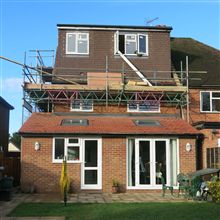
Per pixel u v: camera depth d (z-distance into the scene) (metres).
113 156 21.30
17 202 16.92
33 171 20.91
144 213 13.58
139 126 22.39
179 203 16.09
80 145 21.27
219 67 30.22
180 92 26.28
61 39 28.83
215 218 12.81
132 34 29.36
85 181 21.09
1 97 28.77
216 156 21.47
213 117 27.22
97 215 13.27
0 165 22.45
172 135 21.67
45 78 29.28
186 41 34.78
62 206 15.42
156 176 21.34
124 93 26.19
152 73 28.84
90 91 25.92
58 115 24.88
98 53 28.84
